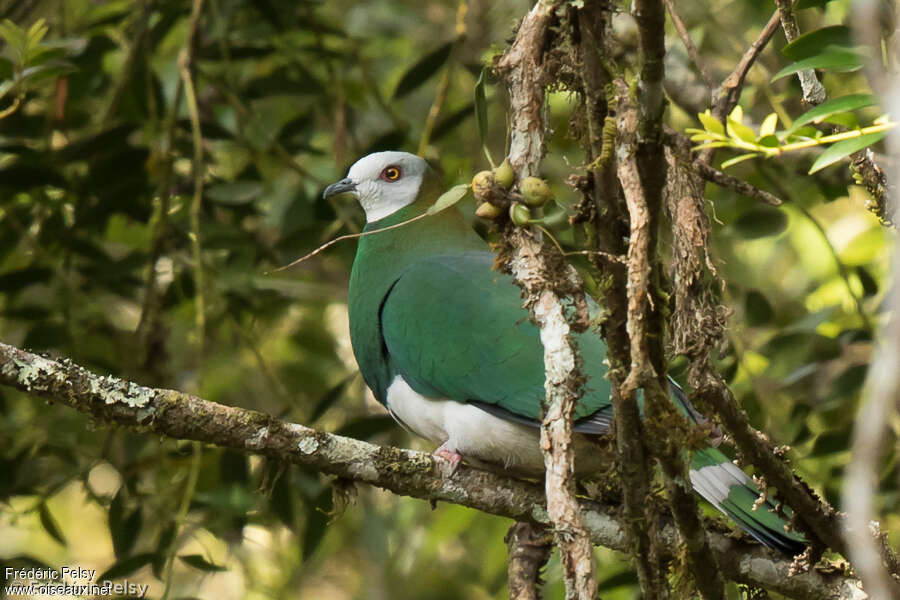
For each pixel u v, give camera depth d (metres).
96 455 9.84
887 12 6.36
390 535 12.16
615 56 5.20
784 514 6.89
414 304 8.52
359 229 10.19
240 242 10.15
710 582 5.89
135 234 12.27
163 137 10.11
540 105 5.50
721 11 11.84
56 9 11.84
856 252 11.91
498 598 10.90
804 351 9.30
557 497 5.30
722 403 5.84
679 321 5.73
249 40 10.91
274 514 9.74
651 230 5.01
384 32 13.62
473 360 8.13
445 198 5.44
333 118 11.30
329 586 13.28
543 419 5.56
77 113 10.87
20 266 11.60
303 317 12.95
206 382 10.89
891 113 3.36
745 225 10.02
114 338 10.77
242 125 10.45
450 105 12.95
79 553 13.99
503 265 5.63
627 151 4.92
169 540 9.08
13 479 9.58
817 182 9.81
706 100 10.48
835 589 6.70
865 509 2.63
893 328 2.74
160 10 10.66
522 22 5.68
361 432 9.48
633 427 5.37
